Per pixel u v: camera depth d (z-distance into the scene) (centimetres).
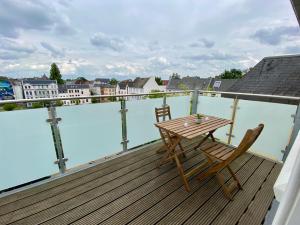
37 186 195
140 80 3672
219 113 323
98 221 152
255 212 164
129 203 172
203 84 2745
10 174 183
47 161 206
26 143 187
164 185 200
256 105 269
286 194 43
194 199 179
